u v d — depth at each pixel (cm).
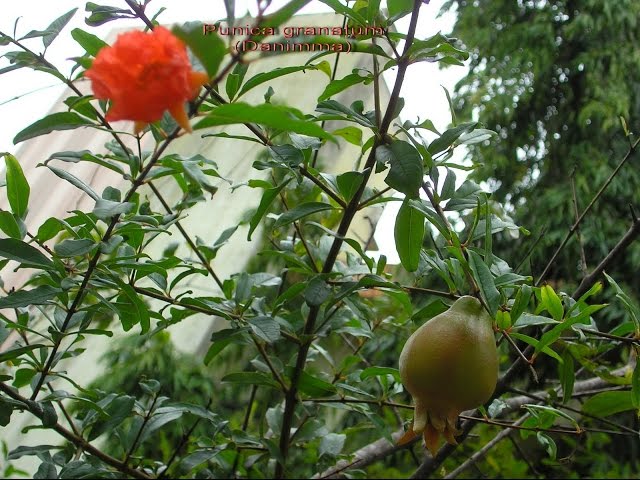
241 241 289
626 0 344
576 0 374
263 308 149
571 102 384
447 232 113
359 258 173
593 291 118
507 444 270
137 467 163
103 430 140
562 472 328
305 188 163
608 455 364
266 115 76
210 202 298
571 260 342
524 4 392
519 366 146
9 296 113
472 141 133
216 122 79
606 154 374
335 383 168
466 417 151
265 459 163
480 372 100
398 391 160
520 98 385
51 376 138
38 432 269
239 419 275
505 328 114
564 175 377
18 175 122
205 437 163
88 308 123
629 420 368
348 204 128
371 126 118
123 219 119
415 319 131
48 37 116
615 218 362
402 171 107
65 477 133
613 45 362
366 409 154
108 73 70
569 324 110
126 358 257
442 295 133
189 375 268
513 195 389
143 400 213
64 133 250
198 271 141
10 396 124
